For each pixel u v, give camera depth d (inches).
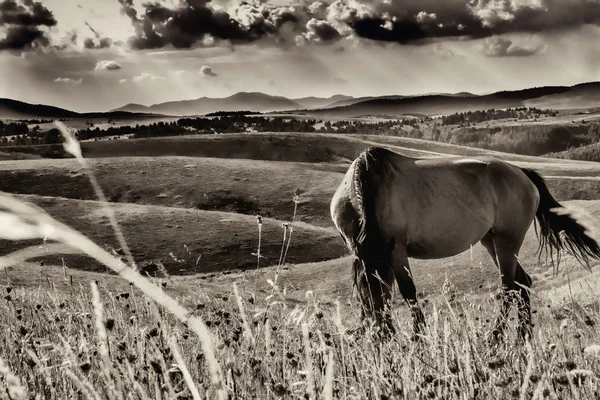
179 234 2498.8
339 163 6254.9
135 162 4210.1
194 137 6678.2
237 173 4116.6
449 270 1216.8
